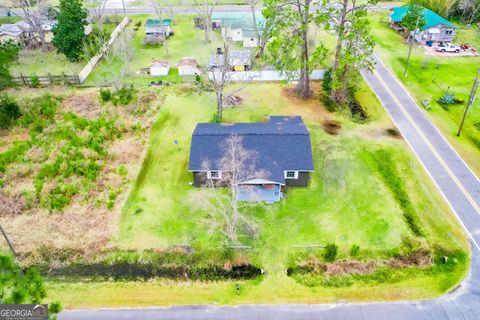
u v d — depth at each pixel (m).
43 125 42.28
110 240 29.72
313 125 41.97
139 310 24.84
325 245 28.89
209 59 56.09
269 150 33.19
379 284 26.36
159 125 42.72
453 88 48.72
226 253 28.62
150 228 30.64
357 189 33.59
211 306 25.08
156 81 51.81
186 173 35.91
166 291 26.20
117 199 33.31
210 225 30.70
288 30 49.28
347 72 43.94
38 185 33.47
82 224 30.95
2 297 16.81
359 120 43.03
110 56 59.62
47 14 65.94
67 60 58.12
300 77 46.47
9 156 37.19
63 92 49.38
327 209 31.80
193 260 28.28
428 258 27.84
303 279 26.83
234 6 77.06
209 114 44.44
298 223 30.67
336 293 25.84
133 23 72.00
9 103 43.22
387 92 48.03
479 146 38.78
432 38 60.09
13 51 46.88
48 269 27.86
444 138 39.69
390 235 29.52
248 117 43.72
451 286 26.02
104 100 46.94
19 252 28.81
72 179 34.91
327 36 63.34
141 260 28.34
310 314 24.44
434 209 31.53
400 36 63.94
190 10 76.31
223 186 33.84
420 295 25.50
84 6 74.94
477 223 30.33
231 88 49.91
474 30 66.31
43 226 30.88
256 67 53.97
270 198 32.69
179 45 62.59
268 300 25.44
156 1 79.56
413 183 34.09
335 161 36.62
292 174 33.16
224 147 33.25
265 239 29.50
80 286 26.62
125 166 36.88
